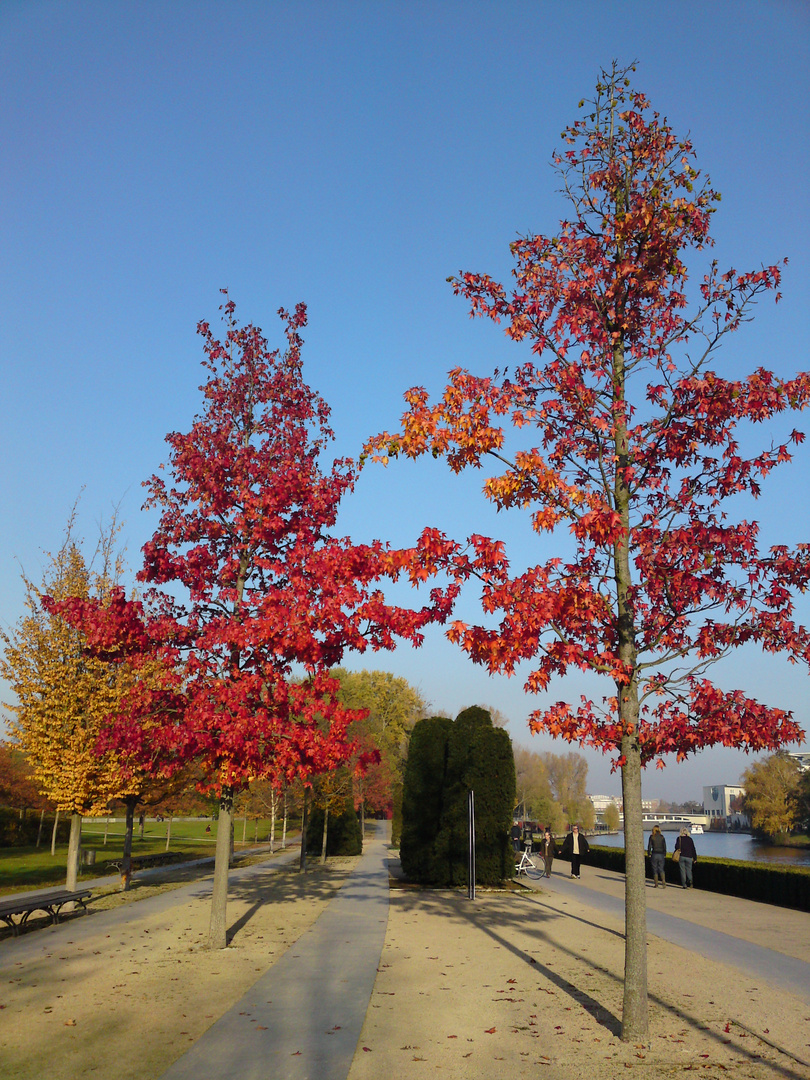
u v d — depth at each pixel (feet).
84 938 40.01
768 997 28.48
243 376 45.16
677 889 66.39
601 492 28.48
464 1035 23.56
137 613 40.96
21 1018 25.07
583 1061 21.27
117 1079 19.62
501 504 28.99
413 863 71.51
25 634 59.62
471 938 40.75
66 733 58.34
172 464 43.93
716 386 27.12
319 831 114.73
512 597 25.44
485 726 72.69
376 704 236.84
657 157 29.96
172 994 28.35
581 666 25.40
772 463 26.86
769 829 233.96
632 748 25.94
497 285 30.17
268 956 35.47
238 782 38.78
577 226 30.60
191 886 66.95
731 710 25.98
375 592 33.37
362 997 28.07
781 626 26.17
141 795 65.87
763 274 28.37
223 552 43.42
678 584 26.40
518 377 30.42
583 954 36.65
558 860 106.73
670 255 29.53
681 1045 22.68
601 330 29.09
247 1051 21.86
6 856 115.14
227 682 37.27
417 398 29.07
